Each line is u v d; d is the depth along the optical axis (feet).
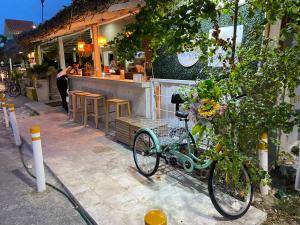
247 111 7.89
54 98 36.91
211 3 6.53
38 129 10.36
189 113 8.83
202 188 10.05
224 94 8.11
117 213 8.64
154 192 9.87
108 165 12.67
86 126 20.30
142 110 16.62
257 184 9.71
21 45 37.88
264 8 6.95
